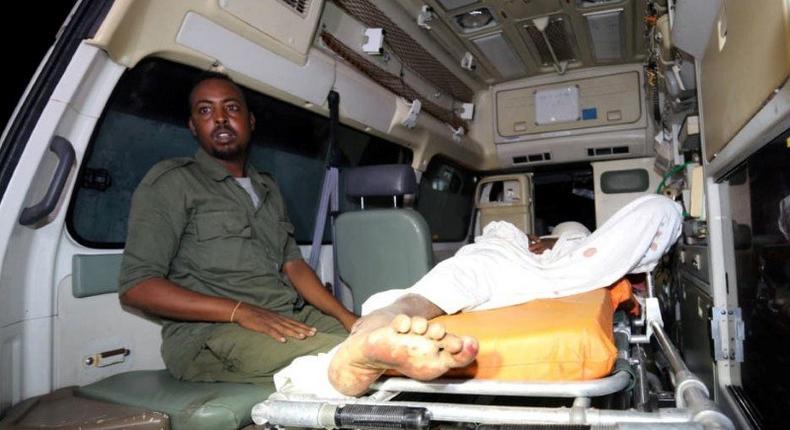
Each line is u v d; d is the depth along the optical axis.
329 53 3.08
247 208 2.30
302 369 1.41
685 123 2.53
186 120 2.42
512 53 4.70
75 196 1.92
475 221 6.20
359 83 3.36
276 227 2.45
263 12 2.38
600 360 1.23
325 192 2.99
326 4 2.94
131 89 2.10
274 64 2.61
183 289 1.92
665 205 2.12
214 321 1.93
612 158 5.45
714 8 1.83
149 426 1.48
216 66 2.32
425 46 4.13
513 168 5.81
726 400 1.96
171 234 2.00
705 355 2.41
